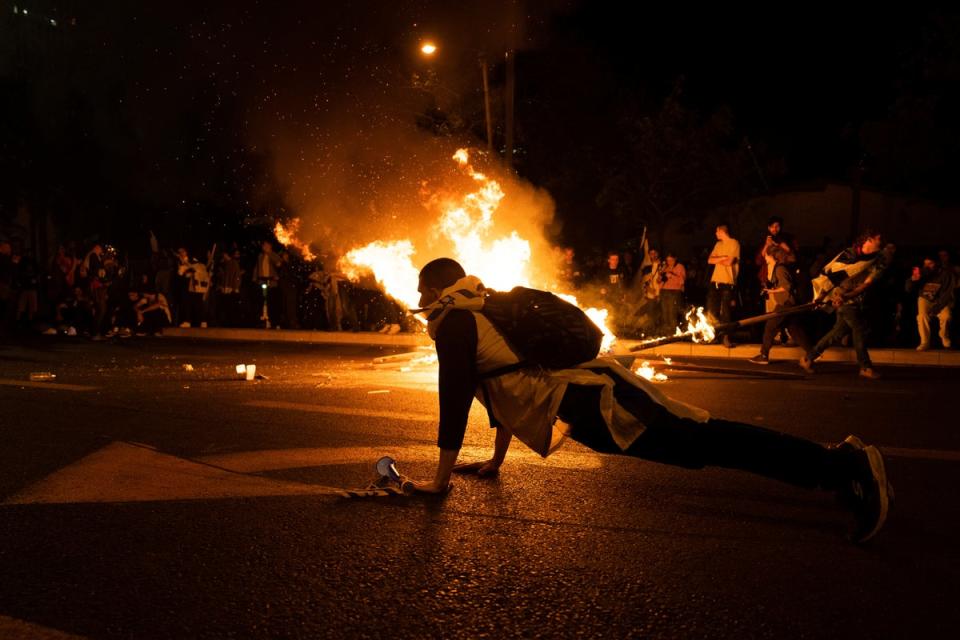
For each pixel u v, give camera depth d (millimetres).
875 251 11438
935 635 3463
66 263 18375
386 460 5402
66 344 15695
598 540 4547
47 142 23062
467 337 4988
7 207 23594
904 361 13867
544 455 4934
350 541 4508
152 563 4199
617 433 4559
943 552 4402
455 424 5164
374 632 3469
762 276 13141
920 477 5984
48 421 7719
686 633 3469
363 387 10031
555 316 4777
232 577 4027
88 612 3648
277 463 6168
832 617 3619
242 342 16578
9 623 3539
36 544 4457
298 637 3426
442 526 4758
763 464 4445
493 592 3867
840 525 4820
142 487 5516
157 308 18406
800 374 11766
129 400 8938
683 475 5867
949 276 14336
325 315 18844
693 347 14797
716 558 4301
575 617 3613
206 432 7258
